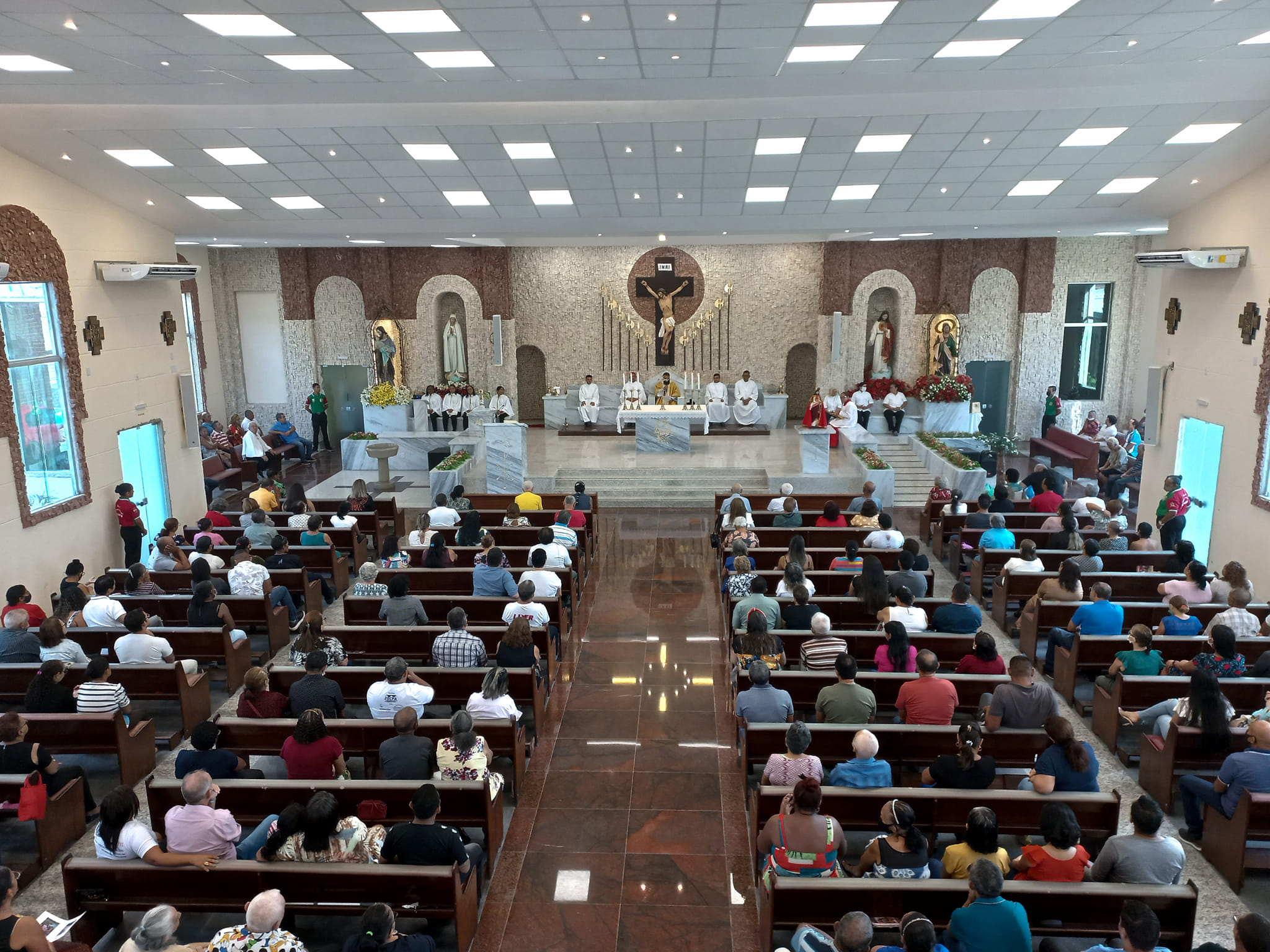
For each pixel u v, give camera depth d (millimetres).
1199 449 14586
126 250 15031
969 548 13508
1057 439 21750
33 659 8984
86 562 13438
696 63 10539
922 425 22859
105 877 5637
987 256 23000
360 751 7445
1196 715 7270
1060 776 6355
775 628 9461
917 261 23141
